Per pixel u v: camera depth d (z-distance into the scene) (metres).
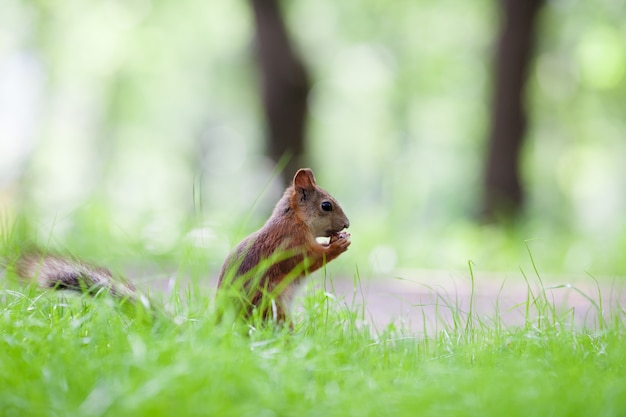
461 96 33.03
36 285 5.84
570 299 9.77
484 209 19.56
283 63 18.92
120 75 34.47
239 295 5.33
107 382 4.08
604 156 35.78
